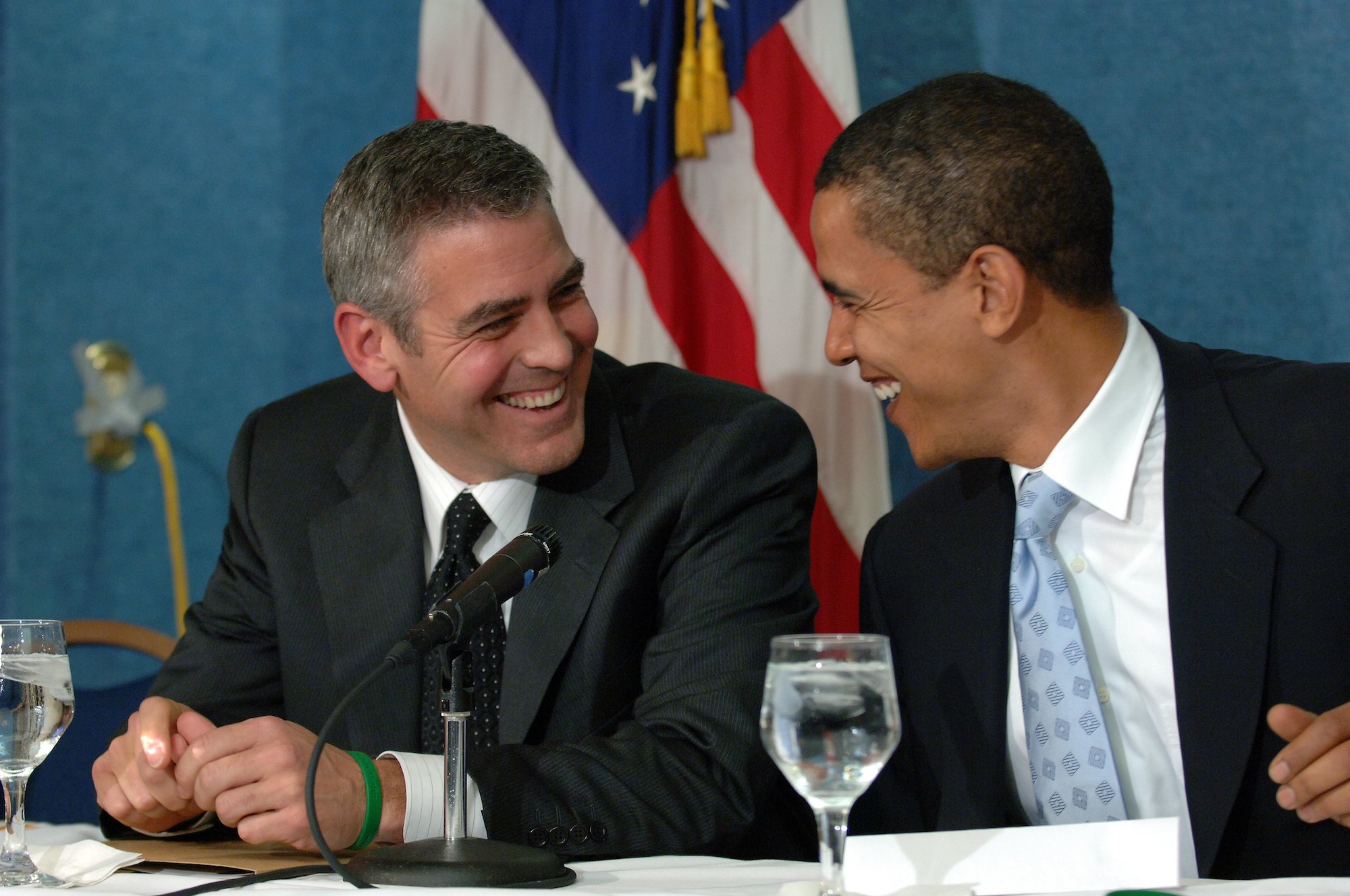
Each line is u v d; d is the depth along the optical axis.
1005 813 2.76
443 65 4.57
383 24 5.26
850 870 1.85
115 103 5.42
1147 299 4.68
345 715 2.89
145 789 2.39
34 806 3.62
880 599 2.95
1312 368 2.67
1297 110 4.56
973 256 2.39
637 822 2.37
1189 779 2.43
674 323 4.41
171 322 5.39
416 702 2.87
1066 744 2.58
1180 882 1.74
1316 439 2.54
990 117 2.40
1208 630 2.47
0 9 5.46
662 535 2.88
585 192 4.48
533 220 2.63
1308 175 4.55
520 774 2.35
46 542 5.43
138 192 5.41
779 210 4.40
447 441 2.87
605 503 2.92
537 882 1.97
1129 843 1.78
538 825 2.31
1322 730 1.97
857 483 4.41
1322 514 2.47
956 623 2.77
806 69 4.46
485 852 2.01
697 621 2.79
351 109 5.29
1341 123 4.53
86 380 5.34
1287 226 4.57
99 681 5.36
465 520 2.92
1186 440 2.59
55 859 2.18
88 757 3.67
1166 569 2.53
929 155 2.38
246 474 3.25
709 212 4.51
